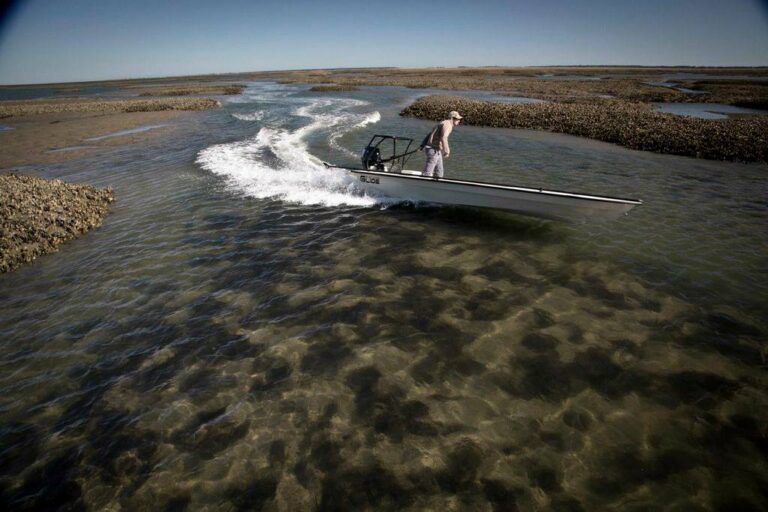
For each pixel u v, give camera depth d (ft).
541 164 47.39
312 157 52.95
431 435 13.28
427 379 15.60
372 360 16.66
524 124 77.56
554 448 12.72
